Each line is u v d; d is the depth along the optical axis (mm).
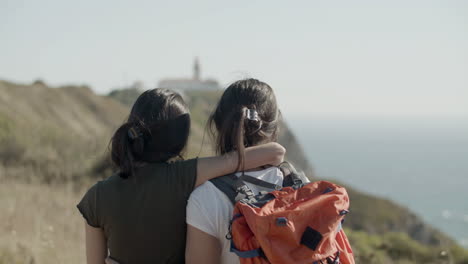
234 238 1681
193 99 61812
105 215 1867
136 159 1923
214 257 1840
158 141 1935
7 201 6742
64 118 43781
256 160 1883
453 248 8188
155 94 1988
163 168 1890
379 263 7105
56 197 8406
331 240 1642
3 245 4586
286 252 1562
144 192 1850
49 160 12539
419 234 23125
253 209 1644
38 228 5379
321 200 1672
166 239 1883
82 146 14539
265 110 1961
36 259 4445
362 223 21188
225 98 1990
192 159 1923
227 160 1890
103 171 12258
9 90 43031
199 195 1827
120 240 1876
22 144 13234
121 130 1914
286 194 1770
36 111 41656
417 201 136500
